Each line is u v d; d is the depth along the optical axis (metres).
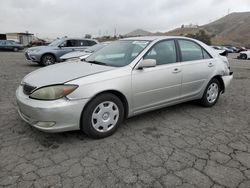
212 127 4.14
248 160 3.10
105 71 3.54
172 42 4.47
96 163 2.95
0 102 5.22
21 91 3.58
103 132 3.57
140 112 4.02
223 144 3.52
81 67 3.85
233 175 2.77
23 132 3.71
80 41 13.32
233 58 29.08
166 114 4.73
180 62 4.46
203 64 4.83
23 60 15.93
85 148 3.30
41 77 3.53
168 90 4.27
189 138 3.69
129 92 3.71
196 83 4.76
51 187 2.50
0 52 26.73
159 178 2.69
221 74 5.23
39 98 3.19
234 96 6.30
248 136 3.81
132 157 3.10
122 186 2.54
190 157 3.14
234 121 4.45
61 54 12.77
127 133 3.81
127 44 4.45
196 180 2.67
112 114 3.63
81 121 3.38
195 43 4.90
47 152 3.17
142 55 3.94
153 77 3.97
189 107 5.21
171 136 3.75
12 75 8.98
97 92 3.35
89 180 2.62
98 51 4.86
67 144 3.39
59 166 2.86
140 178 2.68
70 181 2.60
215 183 2.62
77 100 3.22
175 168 2.88
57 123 3.17
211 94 5.21
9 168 2.79
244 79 9.16
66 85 3.19
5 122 4.07
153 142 3.53
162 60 4.21
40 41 48.44
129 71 3.71
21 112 3.52
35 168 2.81
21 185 2.51
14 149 3.21
